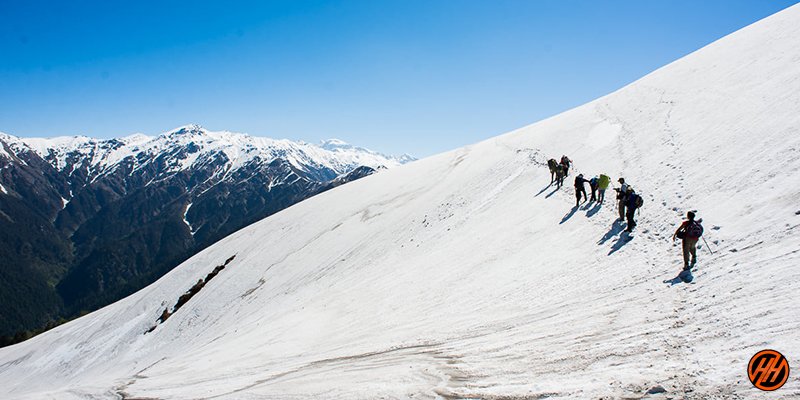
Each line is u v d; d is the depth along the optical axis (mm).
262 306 35812
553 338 9781
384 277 25750
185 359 25344
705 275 10055
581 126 36000
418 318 16094
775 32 26875
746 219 11625
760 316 7277
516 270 17016
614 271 12961
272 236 57406
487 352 10078
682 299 9453
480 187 35594
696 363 6777
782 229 10078
